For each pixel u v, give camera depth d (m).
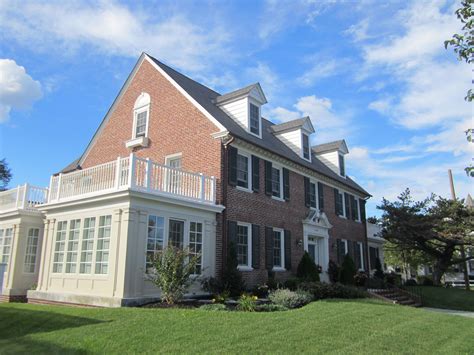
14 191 17.62
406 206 27.97
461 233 25.62
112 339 7.16
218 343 6.95
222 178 15.18
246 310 10.88
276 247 18.23
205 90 20.47
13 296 15.77
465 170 6.18
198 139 16.22
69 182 14.58
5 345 7.19
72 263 13.47
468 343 8.34
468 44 6.41
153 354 6.39
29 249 16.69
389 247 33.47
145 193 12.09
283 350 6.75
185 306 11.13
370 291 18.86
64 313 9.69
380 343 7.65
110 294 11.55
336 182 24.39
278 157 18.64
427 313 11.97
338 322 9.19
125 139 19.20
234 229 15.47
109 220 12.47
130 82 19.84
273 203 18.20
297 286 15.42
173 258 11.62
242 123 17.91
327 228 22.53
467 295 23.03
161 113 17.97
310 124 22.81
